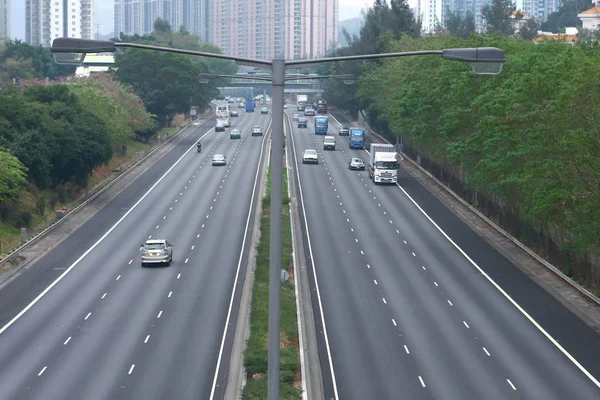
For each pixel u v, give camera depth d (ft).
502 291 262.88
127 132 563.07
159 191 455.22
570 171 242.78
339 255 312.29
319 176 506.48
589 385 177.27
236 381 178.19
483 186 358.64
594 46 298.97
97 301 248.11
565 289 266.36
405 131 520.01
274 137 103.91
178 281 272.92
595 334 218.59
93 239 341.62
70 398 166.50
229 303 245.24
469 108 359.25
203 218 384.88
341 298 252.21
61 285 268.62
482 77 356.38
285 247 315.17
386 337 212.43
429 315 234.17
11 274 284.82
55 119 437.58
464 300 251.39
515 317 233.55
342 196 440.86
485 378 180.75
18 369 185.98
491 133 309.01
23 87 600.80
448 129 368.89
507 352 200.64
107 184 465.06
